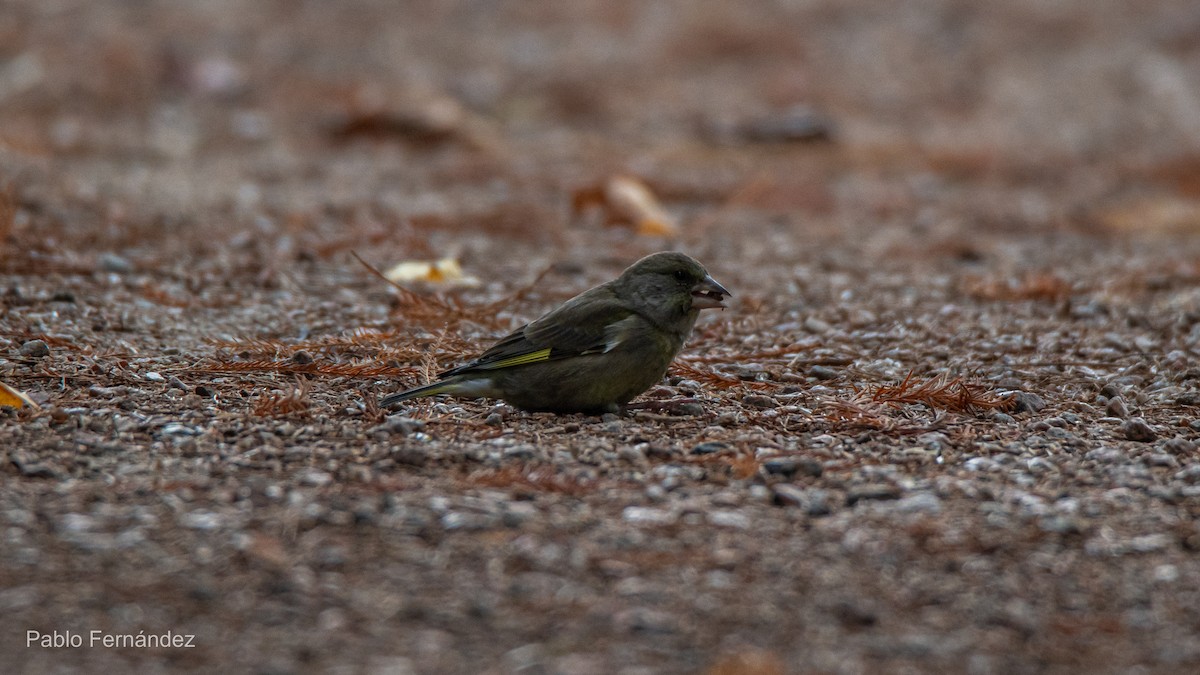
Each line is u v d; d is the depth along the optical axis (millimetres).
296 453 9352
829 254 18250
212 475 8898
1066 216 21844
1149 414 11062
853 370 12289
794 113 29828
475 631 6910
